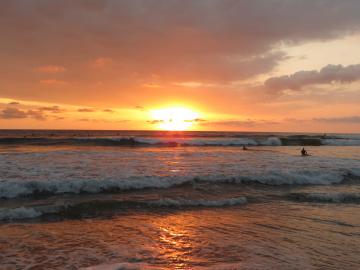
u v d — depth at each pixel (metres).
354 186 14.88
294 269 6.18
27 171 15.12
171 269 6.11
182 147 38.53
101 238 7.83
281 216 9.98
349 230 8.70
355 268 6.32
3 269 6.03
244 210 10.66
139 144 42.81
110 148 34.47
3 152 25.83
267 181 15.01
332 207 11.20
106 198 11.45
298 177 15.51
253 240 7.83
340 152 33.72
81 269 6.00
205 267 6.20
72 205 10.22
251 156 25.52
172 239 7.84
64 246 7.26
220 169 17.36
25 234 7.98
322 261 6.61
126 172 15.47
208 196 12.26
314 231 8.56
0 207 9.91
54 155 23.11
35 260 6.47
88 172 15.18
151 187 13.25
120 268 6.06
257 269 6.12
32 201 10.84
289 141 49.84
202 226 8.90
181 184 13.83
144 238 7.88
